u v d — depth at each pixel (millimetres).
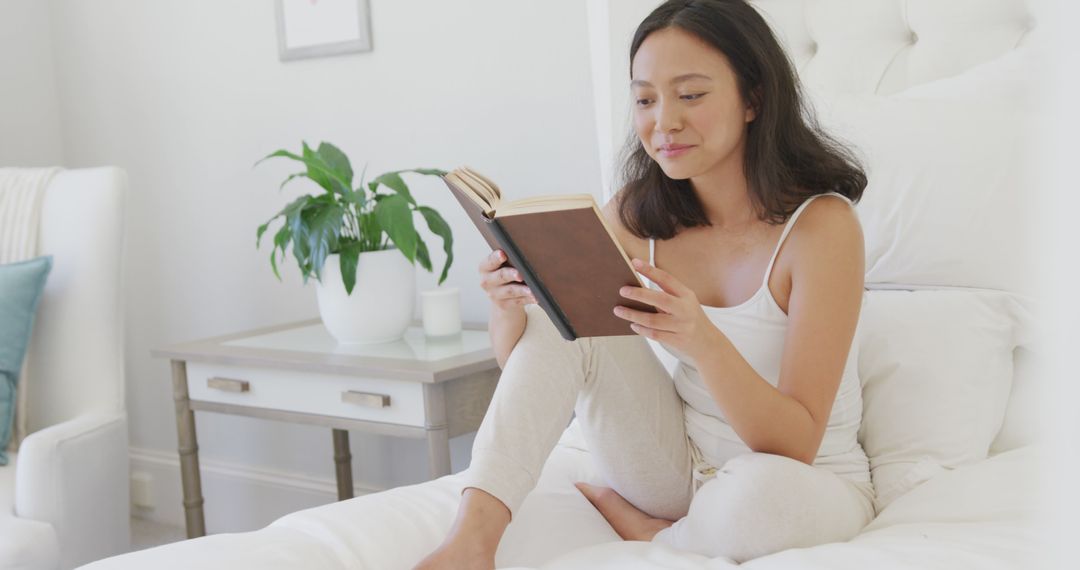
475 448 1231
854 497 1210
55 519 2088
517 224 1051
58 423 2367
